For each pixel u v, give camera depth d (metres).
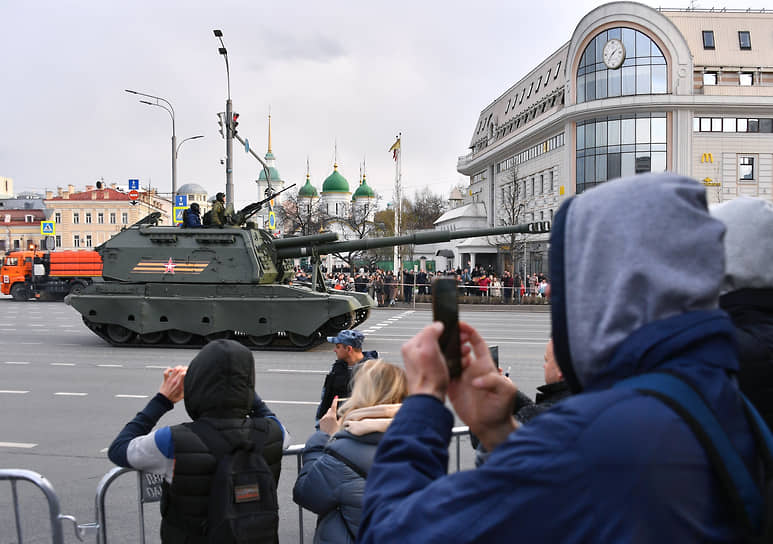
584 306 1.28
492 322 24.73
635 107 41.19
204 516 2.84
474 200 72.50
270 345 17.62
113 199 84.25
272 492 2.92
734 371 1.24
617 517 1.06
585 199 1.37
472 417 1.58
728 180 41.53
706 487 1.09
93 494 6.25
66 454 7.62
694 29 44.22
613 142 42.09
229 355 3.04
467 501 1.17
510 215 50.81
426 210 99.25
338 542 2.96
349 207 83.44
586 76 43.16
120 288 17.69
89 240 84.62
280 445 3.17
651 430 1.10
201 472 2.84
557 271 1.34
